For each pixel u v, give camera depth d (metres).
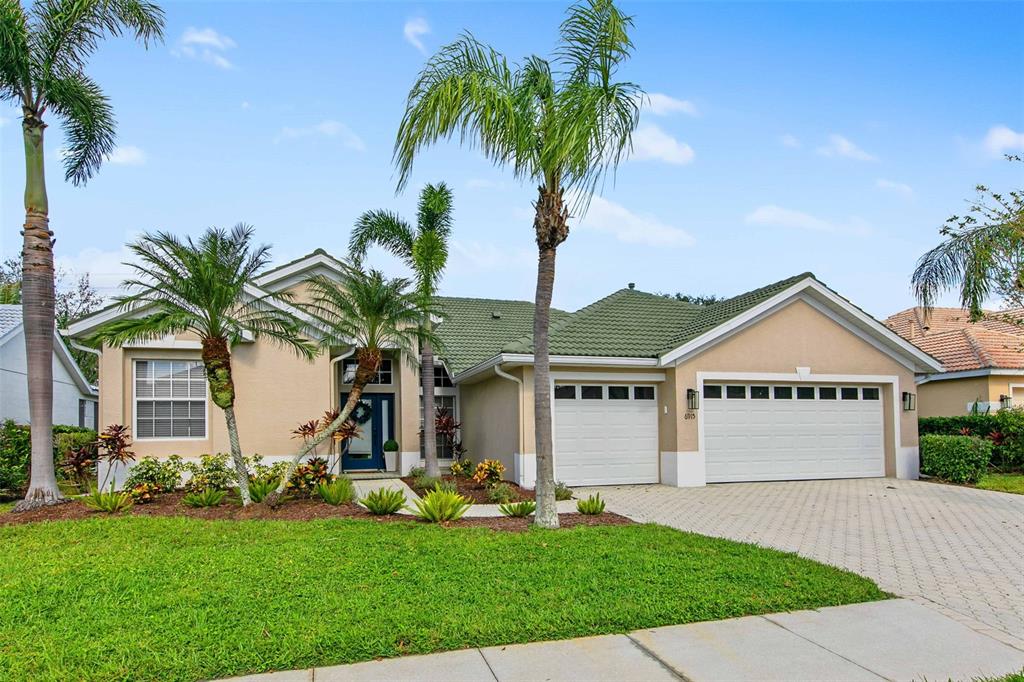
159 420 14.33
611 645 5.19
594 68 9.21
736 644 5.22
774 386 16.38
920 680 4.61
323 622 5.47
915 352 16.95
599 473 15.33
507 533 8.84
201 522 9.46
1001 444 17.67
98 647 4.97
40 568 7.07
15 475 13.88
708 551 7.94
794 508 12.11
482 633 5.28
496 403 16.59
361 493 13.54
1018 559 8.17
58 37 11.33
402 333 12.80
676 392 15.30
